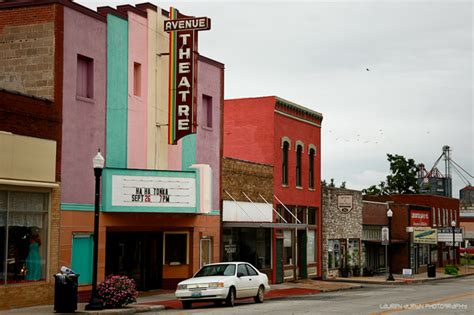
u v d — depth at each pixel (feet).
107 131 89.25
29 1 82.64
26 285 76.38
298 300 94.68
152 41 97.86
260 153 133.08
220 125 114.73
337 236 160.45
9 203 75.00
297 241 142.72
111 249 95.71
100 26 88.58
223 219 113.70
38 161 77.97
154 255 103.71
